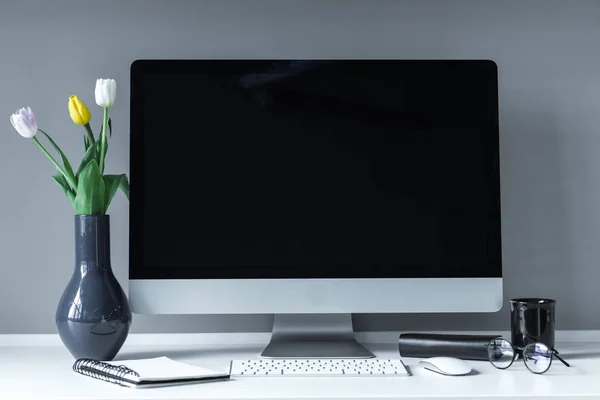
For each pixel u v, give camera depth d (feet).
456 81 5.35
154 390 4.22
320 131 5.32
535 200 6.05
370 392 4.15
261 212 5.29
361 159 5.32
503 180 6.06
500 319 6.01
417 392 4.14
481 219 5.31
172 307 5.23
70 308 4.90
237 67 5.34
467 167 5.33
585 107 6.07
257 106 5.33
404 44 6.07
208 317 5.96
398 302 5.27
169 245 5.26
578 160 6.05
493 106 5.34
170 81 5.32
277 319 5.56
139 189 5.27
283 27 6.06
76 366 4.73
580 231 6.04
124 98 6.00
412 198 5.32
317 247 5.28
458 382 4.41
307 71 5.35
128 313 5.07
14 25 5.98
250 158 5.31
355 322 5.99
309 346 5.34
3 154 5.94
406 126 5.34
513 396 4.07
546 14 6.05
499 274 5.29
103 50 6.00
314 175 5.32
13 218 5.94
